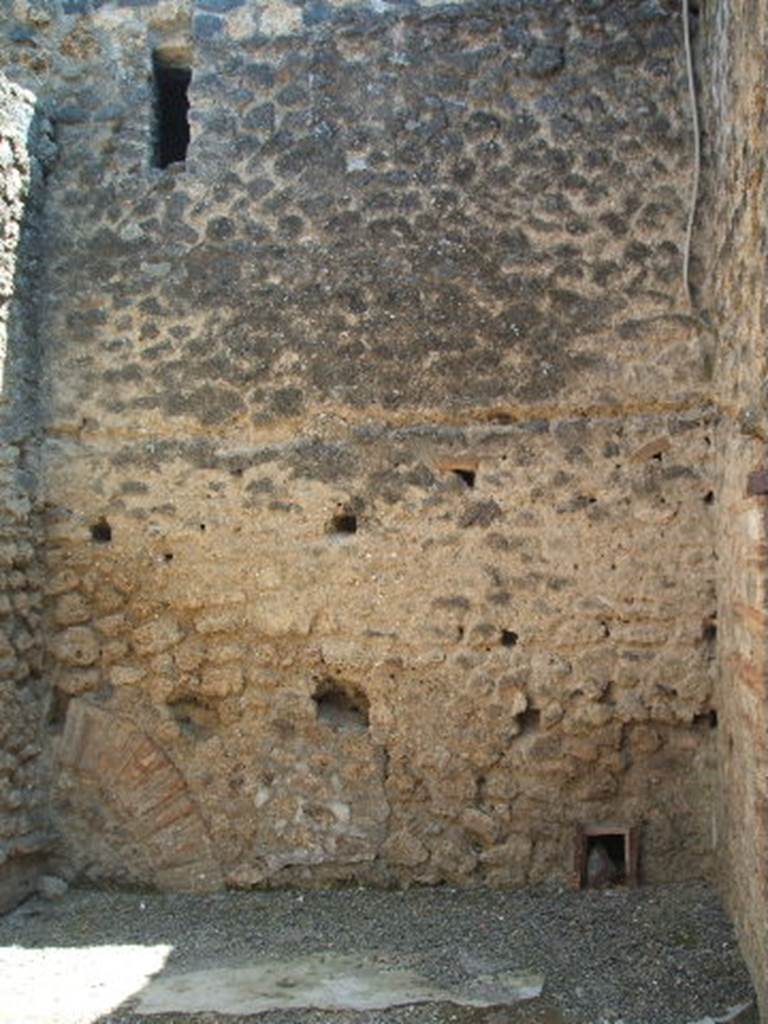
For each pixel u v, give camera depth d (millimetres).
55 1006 3984
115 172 5414
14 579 5094
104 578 5316
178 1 5445
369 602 5172
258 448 5262
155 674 5266
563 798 5086
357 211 5262
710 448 5039
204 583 5258
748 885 4164
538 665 5098
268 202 5316
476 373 5156
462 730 5121
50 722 5312
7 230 5109
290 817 5164
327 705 5293
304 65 5336
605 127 5172
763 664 3830
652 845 5055
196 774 5223
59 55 5500
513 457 5141
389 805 5137
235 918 4859
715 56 4816
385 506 5184
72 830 5242
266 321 5273
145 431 5320
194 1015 3910
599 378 5102
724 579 4789
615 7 5199
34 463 5309
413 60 5277
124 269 5371
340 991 4078
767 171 3811
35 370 5340
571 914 4750
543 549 5109
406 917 4793
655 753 5074
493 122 5219
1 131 5051
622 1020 3848
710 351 5051
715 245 4910
